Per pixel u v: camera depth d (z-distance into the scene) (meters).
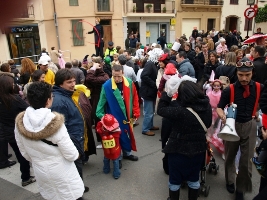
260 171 2.19
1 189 3.23
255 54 4.02
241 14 28.75
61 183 2.07
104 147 3.27
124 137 3.65
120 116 3.56
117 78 3.46
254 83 2.66
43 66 4.73
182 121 2.30
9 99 2.94
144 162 3.86
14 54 12.84
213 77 4.36
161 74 4.63
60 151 2.03
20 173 3.63
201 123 2.28
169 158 2.46
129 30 22.64
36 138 1.91
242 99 2.65
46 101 2.01
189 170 2.42
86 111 3.31
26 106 3.07
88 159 3.98
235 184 3.13
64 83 2.58
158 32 24.31
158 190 3.14
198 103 2.30
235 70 4.11
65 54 17.86
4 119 3.01
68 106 2.55
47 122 1.90
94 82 4.48
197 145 2.33
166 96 2.54
